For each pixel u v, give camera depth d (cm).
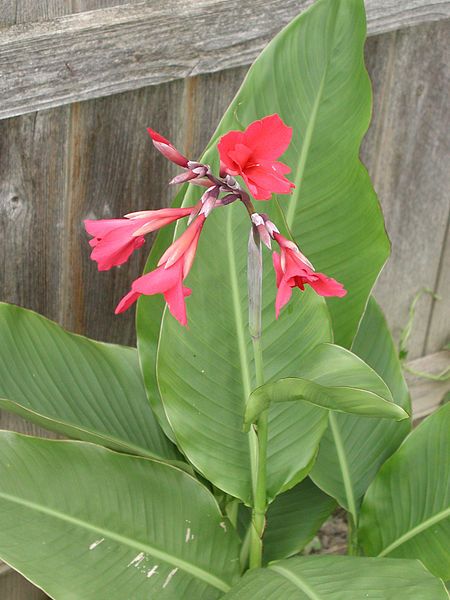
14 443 154
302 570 152
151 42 164
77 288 177
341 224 168
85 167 169
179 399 159
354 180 167
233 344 161
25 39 156
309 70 164
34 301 174
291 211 167
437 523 165
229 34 170
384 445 175
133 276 181
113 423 166
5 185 165
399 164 197
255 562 162
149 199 176
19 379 163
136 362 170
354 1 162
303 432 162
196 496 159
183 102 172
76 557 151
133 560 154
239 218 159
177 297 132
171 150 134
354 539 174
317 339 160
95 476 155
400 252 205
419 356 217
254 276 142
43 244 171
